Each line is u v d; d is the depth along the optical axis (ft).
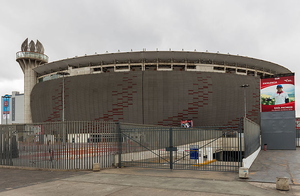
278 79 117.08
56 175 39.52
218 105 230.48
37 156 47.34
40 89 269.44
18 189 29.68
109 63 244.01
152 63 234.17
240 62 250.16
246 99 239.91
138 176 38.47
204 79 228.63
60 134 45.83
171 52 229.45
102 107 229.25
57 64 263.29
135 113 223.71
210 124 228.63
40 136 47.57
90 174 40.47
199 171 43.73
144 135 55.88
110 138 48.75
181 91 223.92
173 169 46.11
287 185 28.99
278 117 115.96
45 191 28.53
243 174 36.27
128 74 228.43
